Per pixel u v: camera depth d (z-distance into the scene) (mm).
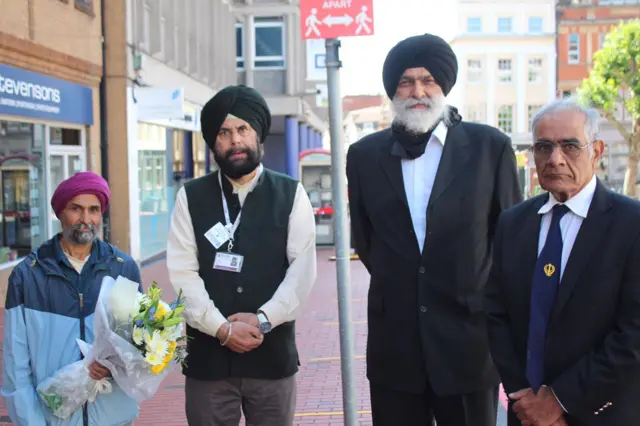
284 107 27016
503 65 55125
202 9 21250
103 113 14070
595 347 2670
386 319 3371
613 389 2590
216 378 3367
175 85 18016
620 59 33656
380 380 3410
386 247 3359
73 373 2984
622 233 2635
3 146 10648
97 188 3156
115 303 2973
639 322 2568
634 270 2598
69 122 12578
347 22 3137
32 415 3000
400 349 3322
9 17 10281
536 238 2861
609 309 2646
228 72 25219
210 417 3404
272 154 34188
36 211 11664
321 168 19125
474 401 3328
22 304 3061
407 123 3275
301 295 3395
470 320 3266
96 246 3250
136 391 3025
